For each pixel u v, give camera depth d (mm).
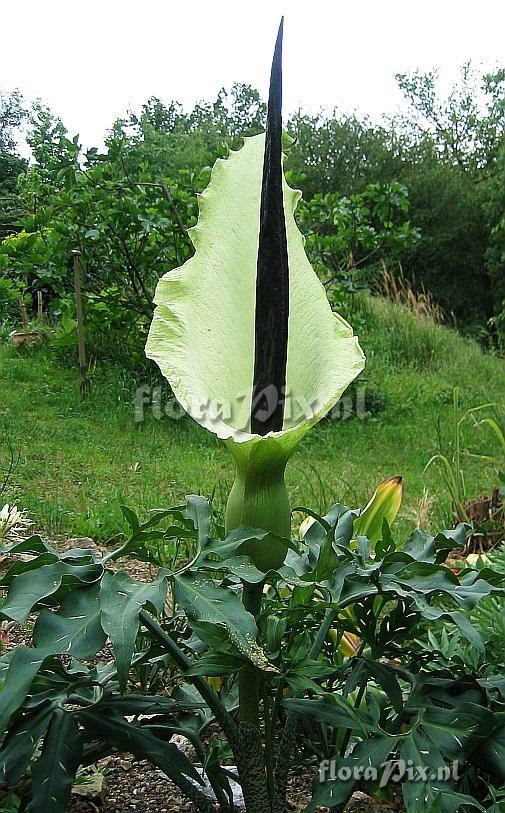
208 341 1803
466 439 9508
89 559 1635
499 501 5086
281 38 1709
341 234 10188
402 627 2088
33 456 7273
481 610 2391
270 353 1715
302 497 6070
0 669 1660
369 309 14891
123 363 10586
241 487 1685
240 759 1729
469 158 35156
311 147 29594
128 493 6145
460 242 28359
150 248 9609
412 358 13742
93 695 2004
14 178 35438
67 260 9625
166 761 1647
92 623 1451
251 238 1909
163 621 2066
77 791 2129
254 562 1670
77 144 9086
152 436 8461
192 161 30438
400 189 10359
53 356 11531
